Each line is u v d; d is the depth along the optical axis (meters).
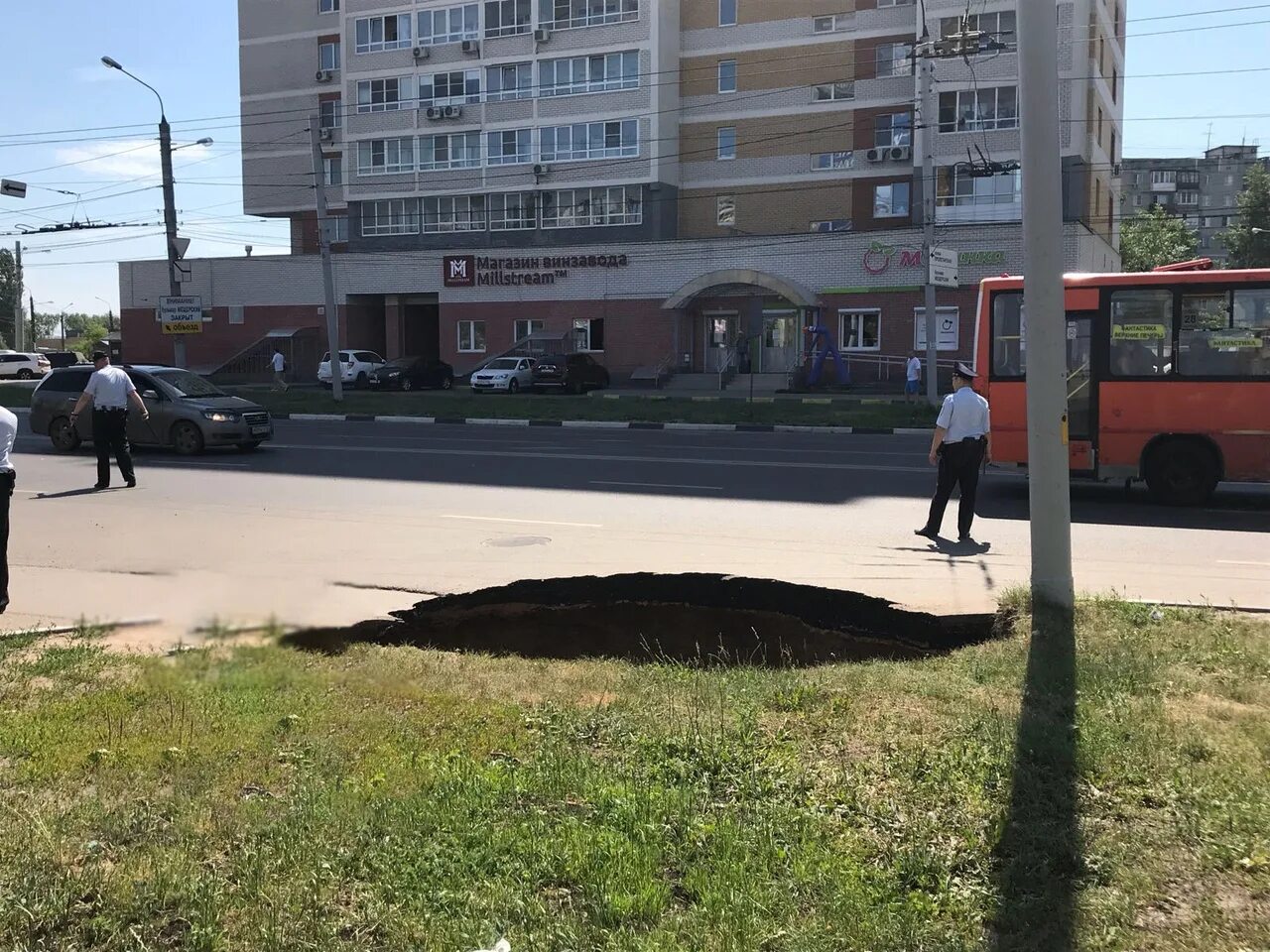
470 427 25.97
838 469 15.80
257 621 6.70
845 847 3.49
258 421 18.16
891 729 4.58
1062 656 5.59
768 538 10.05
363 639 6.65
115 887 3.14
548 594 7.94
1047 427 6.42
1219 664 5.48
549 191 50.47
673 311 44.78
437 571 8.42
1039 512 6.49
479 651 7.13
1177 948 2.93
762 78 47.81
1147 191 131.12
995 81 40.72
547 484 14.01
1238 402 12.34
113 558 9.01
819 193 47.09
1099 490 14.27
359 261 51.44
